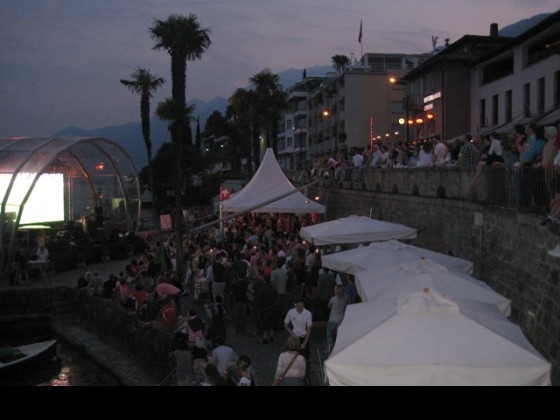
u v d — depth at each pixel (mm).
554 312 8852
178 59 27422
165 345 13633
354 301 13555
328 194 31188
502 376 5336
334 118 64562
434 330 5922
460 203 14961
